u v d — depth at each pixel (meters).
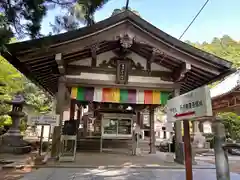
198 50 6.03
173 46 5.93
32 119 5.91
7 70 9.62
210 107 2.31
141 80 6.98
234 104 8.41
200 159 8.34
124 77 6.62
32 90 13.85
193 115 2.64
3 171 4.95
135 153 8.52
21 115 9.14
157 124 22.58
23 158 6.91
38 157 5.96
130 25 5.63
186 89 8.48
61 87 6.46
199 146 13.86
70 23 3.86
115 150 10.14
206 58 6.06
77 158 7.08
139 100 7.11
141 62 7.10
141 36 5.75
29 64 5.91
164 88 7.05
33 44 4.98
